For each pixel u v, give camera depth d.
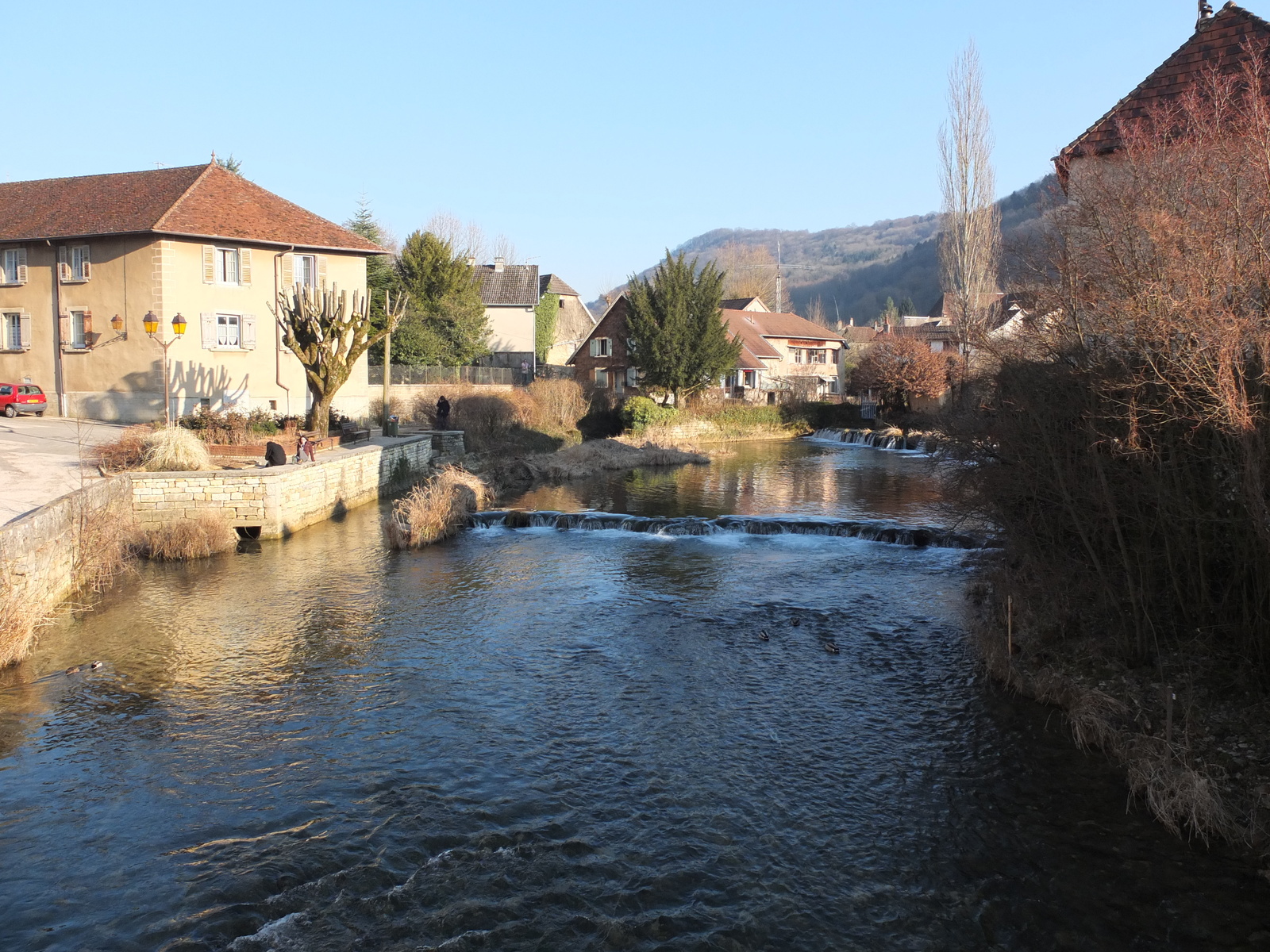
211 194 33.53
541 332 69.75
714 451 44.31
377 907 7.67
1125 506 10.91
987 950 7.12
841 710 11.70
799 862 8.34
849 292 171.00
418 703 11.96
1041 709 11.47
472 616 15.73
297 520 22.30
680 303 47.66
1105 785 9.53
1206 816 8.36
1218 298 8.70
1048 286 11.67
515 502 28.11
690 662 13.50
